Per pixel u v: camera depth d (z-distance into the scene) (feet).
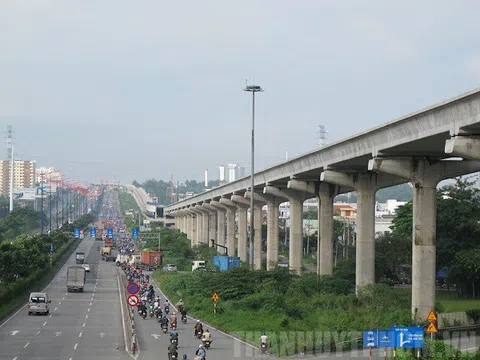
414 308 250.57
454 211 381.60
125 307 339.16
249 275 356.38
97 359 195.42
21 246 485.97
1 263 402.52
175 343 193.36
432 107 205.36
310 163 345.92
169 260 647.97
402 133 232.53
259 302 309.01
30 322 283.79
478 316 263.70
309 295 325.42
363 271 312.71
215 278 369.91
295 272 377.50
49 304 342.85
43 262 529.86
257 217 529.86
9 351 208.64
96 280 517.96
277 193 428.15
